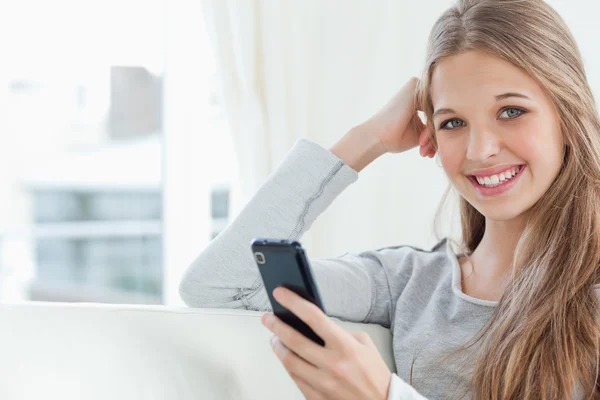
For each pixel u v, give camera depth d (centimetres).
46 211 339
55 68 276
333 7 189
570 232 101
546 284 99
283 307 80
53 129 320
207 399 93
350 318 115
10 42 271
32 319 94
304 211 112
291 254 76
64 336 93
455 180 104
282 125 193
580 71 104
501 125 99
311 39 191
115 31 255
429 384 105
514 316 99
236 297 111
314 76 192
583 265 100
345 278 114
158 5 242
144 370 93
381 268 120
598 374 95
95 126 318
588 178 101
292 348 80
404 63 182
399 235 183
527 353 97
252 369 96
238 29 191
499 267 109
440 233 173
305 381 82
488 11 101
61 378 91
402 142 120
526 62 97
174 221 228
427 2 178
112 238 336
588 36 155
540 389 95
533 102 98
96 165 330
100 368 92
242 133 196
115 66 267
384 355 111
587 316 97
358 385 78
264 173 195
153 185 324
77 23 262
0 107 306
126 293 337
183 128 226
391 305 117
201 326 97
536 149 98
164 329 95
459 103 101
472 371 102
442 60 103
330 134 191
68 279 342
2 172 329
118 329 94
